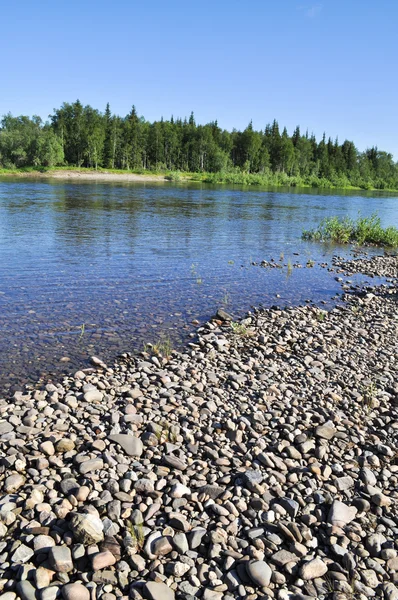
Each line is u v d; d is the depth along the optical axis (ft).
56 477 15.78
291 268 59.00
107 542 13.12
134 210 114.73
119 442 17.97
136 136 392.88
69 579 12.04
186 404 22.03
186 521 14.10
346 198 236.02
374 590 12.45
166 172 379.35
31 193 154.20
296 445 19.33
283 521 14.71
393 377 27.17
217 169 404.77
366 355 30.76
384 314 41.11
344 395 24.52
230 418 21.22
